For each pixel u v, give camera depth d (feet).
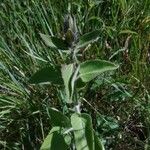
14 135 2.03
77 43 1.54
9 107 2.09
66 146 1.58
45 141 1.57
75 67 1.56
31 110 2.03
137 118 2.04
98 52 2.20
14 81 2.06
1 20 2.39
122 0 2.35
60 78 1.59
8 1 2.45
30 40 2.23
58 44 1.54
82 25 2.34
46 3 2.43
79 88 1.62
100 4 2.42
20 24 2.41
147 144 1.86
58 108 2.03
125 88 2.09
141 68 2.12
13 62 2.19
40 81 1.60
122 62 2.21
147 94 2.01
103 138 1.93
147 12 2.36
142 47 2.21
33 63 2.19
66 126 1.61
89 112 2.03
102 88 2.07
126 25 2.32
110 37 2.32
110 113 2.04
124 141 1.95
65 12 2.39
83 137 1.52
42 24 2.30
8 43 2.35
